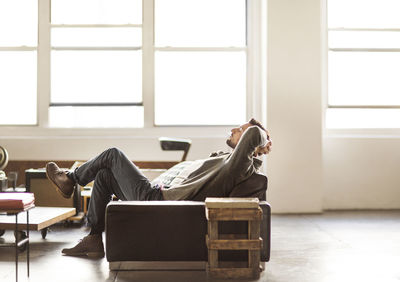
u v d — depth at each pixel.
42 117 6.81
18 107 6.84
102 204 3.62
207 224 3.16
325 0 6.91
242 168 3.31
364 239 4.53
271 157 6.43
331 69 6.94
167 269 3.25
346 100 6.95
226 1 6.89
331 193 6.79
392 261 3.61
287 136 6.45
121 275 3.12
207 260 3.16
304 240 4.48
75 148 6.68
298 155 6.45
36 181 5.04
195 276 3.11
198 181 3.39
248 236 3.11
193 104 6.89
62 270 3.23
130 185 3.52
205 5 6.88
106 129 6.81
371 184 6.79
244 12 6.91
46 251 3.86
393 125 6.98
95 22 6.82
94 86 6.84
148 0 6.81
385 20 6.94
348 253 3.90
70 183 3.63
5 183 5.36
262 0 6.74
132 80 6.84
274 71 6.45
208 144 6.72
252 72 6.89
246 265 3.16
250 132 3.30
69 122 6.86
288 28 6.44
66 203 5.06
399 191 6.82
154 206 3.15
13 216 4.03
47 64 6.80
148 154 6.72
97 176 3.60
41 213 4.25
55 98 6.84
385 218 5.91
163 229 3.15
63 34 6.81
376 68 6.95
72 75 6.84
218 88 6.89
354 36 6.93
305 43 6.45
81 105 6.84
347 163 6.79
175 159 6.71
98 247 3.64
